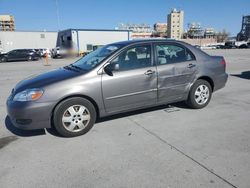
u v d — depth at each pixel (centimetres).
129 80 452
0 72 1516
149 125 469
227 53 3400
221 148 368
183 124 470
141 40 490
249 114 520
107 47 505
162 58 495
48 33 5144
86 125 432
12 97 412
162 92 495
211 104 598
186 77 521
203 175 300
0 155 366
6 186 290
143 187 282
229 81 944
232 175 299
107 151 370
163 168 319
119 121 492
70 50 3750
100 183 292
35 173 316
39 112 393
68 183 293
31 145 397
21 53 2934
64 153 367
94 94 425
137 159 343
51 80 413
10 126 483
